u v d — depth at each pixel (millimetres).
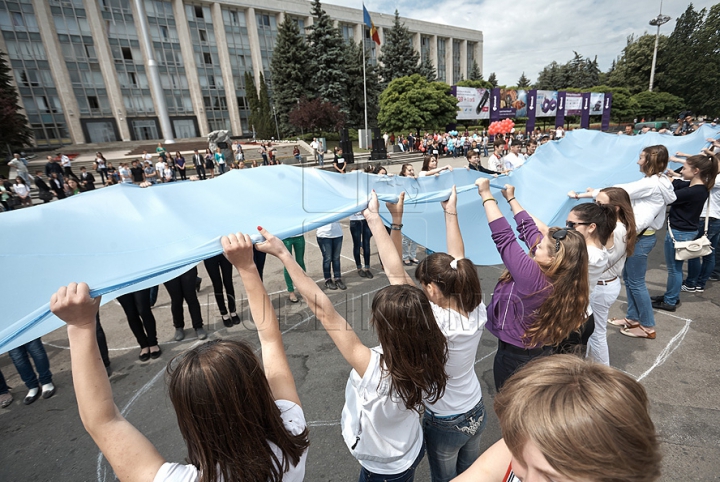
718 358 3162
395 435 1370
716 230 4141
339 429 2648
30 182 16672
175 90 35844
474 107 33344
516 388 670
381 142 20109
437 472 1697
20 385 3432
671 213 3814
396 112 31234
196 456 915
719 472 2137
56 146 30641
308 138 34594
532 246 2057
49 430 2838
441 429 1589
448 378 1399
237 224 1893
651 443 539
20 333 1151
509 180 3719
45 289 1364
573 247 1630
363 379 1248
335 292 4941
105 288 1247
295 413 1077
